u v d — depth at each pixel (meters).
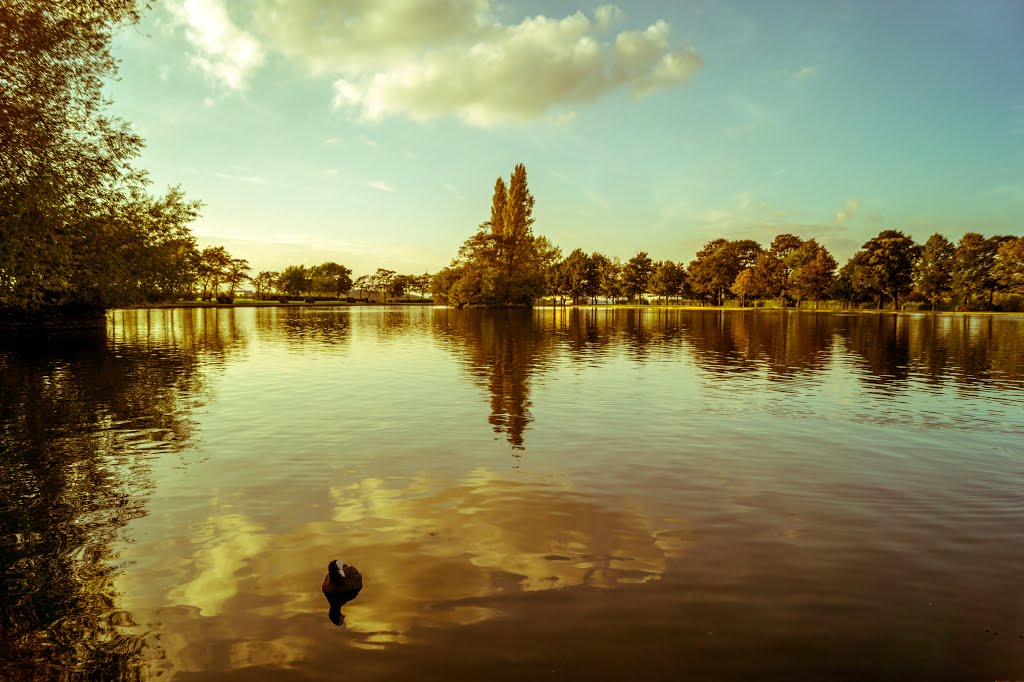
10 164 14.57
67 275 20.97
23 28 14.29
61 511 7.93
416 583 5.86
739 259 136.88
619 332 47.62
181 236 37.69
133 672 4.50
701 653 4.66
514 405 15.62
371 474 9.55
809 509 7.97
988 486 8.97
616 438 12.00
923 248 105.44
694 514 7.78
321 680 4.36
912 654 4.64
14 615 5.34
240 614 5.33
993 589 5.73
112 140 18.39
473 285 104.88
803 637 4.89
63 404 15.75
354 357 27.69
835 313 96.75
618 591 5.68
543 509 7.95
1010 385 19.23
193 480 9.24
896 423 13.46
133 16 17.25
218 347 32.84
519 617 5.21
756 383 19.61
